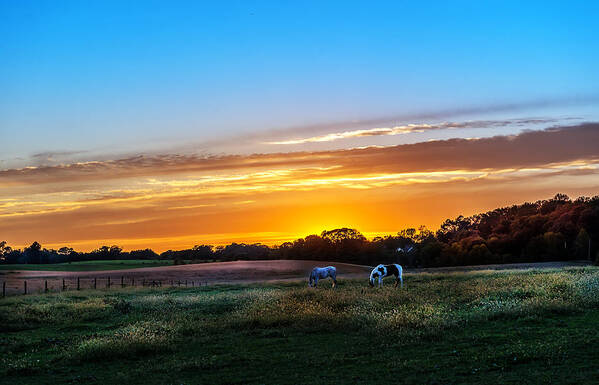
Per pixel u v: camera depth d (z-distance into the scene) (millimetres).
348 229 135625
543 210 135000
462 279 36656
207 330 20047
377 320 19734
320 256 133500
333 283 40562
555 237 98438
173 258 162125
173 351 17016
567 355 13852
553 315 19297
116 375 14438
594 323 17594
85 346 17172
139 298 32031
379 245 136875
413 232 141375
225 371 14414
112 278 76000
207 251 163375
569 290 24281
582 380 11852
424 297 25859
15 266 112750
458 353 14781
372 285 35000
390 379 12852
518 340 15711
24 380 14258
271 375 13758
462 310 21656
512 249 108188
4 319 23984
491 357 14031
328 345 16828
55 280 70750
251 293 31266
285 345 17141
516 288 25984
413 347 15844
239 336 18938
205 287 43281
